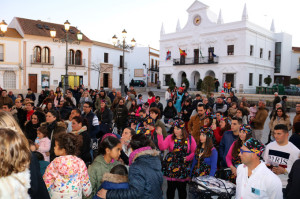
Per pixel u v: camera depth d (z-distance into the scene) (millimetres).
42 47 31594
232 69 30688
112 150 3156
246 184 2701
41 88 31750
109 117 7441
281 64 35750
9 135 1729
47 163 3438
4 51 28891
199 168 4188
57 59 32844
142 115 6570
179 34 36219
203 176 3768
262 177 2611
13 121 2150
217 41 32031
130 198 2398
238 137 4359
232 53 30812
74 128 4492
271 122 7363
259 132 7688
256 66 31766
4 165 1665
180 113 10039
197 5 33781
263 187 2600
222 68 31656
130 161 2910
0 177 1682
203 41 33438
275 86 29266
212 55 31453
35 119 5910
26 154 1796
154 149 2930
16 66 29641
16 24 31469
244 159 2678
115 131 10414
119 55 40719
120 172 2637
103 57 37906
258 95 23531
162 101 25641
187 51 35406
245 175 2756
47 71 32156
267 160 4035
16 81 30016
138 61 50469
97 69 36750
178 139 4242
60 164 2637
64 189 2611
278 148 3936
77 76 34750
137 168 2562
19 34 30469
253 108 9070
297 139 4703
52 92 12578
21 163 1742
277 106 7340
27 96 13344
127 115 8812
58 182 2615
